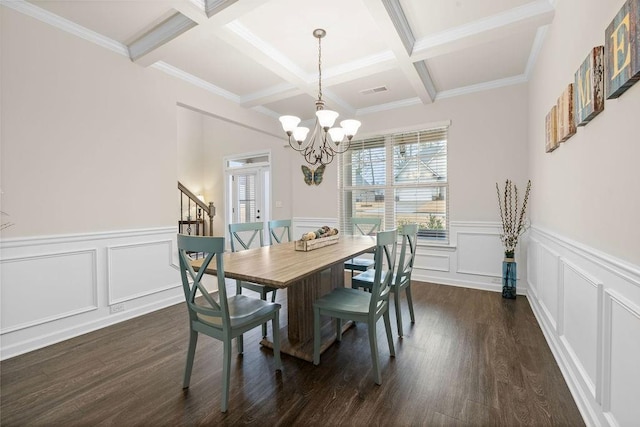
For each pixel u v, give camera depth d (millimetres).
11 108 2135
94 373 1902
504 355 2084
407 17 2299
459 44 2480
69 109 2434
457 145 3830
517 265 3475
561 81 2035
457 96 3803
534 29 2469
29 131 2221
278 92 3643
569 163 1875
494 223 3613
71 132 2445
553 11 2125
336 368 1954
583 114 1552
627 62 1095
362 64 2961
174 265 3252
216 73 3322
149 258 3020
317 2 2168
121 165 2787
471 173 3746
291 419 1492
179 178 6641
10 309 2133
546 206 2520
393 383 1778
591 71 1421
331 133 2684
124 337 2430
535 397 1635
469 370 1903
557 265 2049
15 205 2158
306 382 1799
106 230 2680
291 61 2988
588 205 1552
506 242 3420
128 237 2842
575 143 1764
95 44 2588
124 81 2797
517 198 3461
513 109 3475
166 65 3115
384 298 1997
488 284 3676
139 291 2928
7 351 2105
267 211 6102
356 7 2225
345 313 1889
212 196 6930
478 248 3730
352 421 1475
